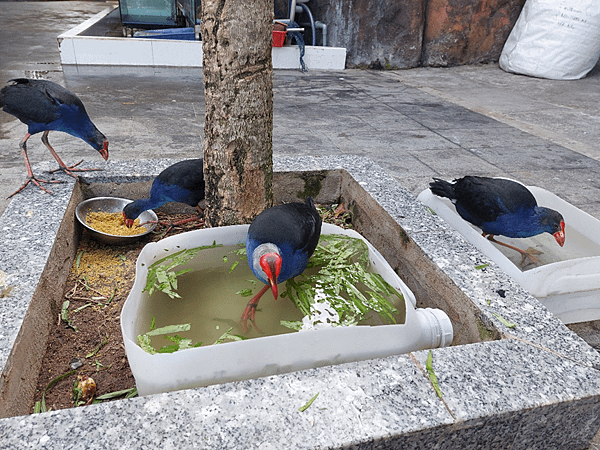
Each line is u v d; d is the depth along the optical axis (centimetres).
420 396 188
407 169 571
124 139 627
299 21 1238
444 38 1260
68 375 245
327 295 279
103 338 271
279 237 250
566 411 194
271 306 277
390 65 1245
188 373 198
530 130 762
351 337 214
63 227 315
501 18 1273
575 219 386
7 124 663
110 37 1120
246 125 307
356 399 185
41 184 364
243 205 332
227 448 164
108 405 177
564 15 1105
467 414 181
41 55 1174
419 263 300
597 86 1092
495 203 341
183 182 351
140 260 272
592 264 296
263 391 186
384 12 1190
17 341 212
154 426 170
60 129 382
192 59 1137
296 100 888
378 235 361
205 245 307
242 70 291
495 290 257
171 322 259
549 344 219
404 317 249
